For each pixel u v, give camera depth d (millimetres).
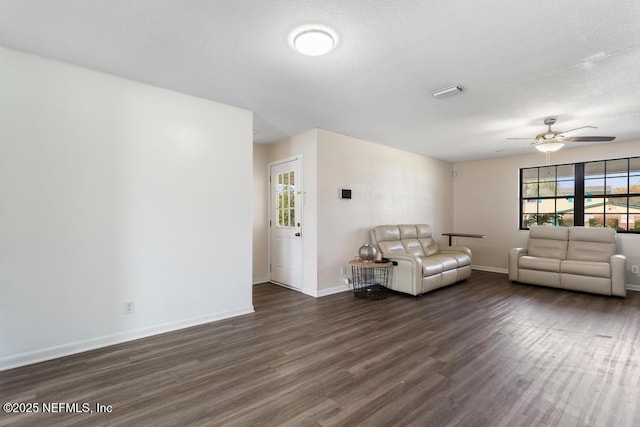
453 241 6945
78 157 2518
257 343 2707
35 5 1767
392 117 3758
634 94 2984
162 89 2939
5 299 2232
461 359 2408
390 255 4598
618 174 4984
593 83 2754
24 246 2303
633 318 3383
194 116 3141
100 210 2615
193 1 1728
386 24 1926
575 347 2623
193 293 3141
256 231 5113
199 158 3178
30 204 2326
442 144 5168
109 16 1873
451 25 1932
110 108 2662
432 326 3129
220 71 2590
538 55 2289
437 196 6453
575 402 1851
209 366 2293
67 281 2469
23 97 2307
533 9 1772
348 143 4672
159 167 2924
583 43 2123
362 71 2566
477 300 4113
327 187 4387
